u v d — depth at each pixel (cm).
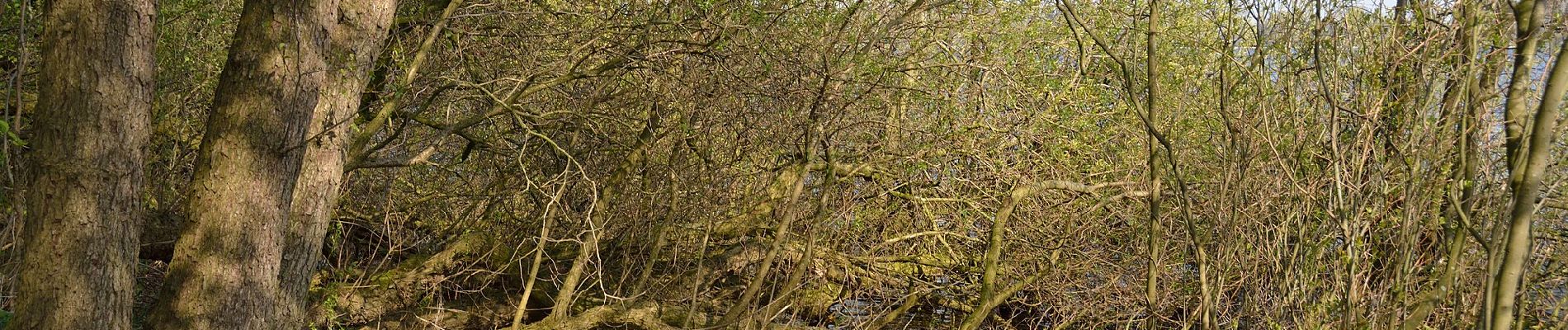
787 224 747
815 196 826
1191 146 683
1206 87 721
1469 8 446
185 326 522
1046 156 836
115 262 458
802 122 739
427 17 703
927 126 816
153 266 821
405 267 797
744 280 866
